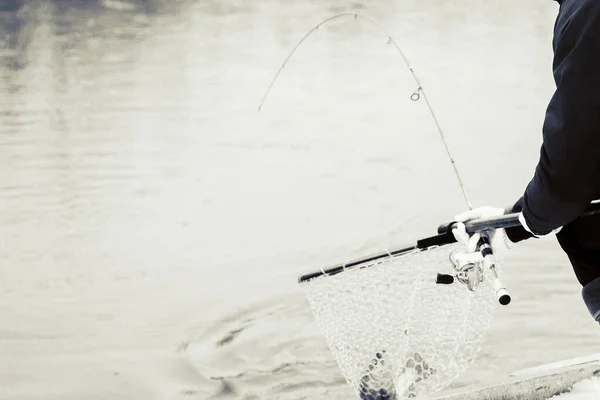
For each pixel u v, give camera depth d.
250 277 12.46
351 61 26.02
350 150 18.17
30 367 10.21
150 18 31.86
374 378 6.52
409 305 6.45
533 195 4.48
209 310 11.48
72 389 9.75
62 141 18.75
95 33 29.45
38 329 11.09
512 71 24.62
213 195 15.74
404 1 35.09
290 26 30.81
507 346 10.12
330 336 6.47
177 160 17.59
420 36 29.14
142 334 10.91
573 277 11.81
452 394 6.47
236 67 25.45
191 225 14.38
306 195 15.70
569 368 6.48
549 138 4.20
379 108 21.28
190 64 25.80
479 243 5.23
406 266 6.34
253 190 15.98
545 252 12.55
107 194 15.73
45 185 16.19
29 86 23.30
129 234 14.04
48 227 14.31
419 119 20.34
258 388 9.66
